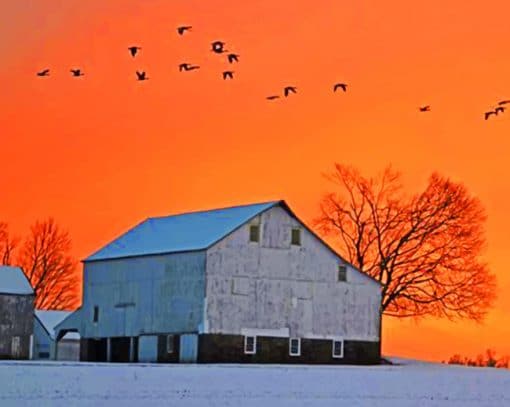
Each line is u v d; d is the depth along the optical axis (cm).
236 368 11131
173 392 9412
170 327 12550
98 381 9725
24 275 14062
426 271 14512
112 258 13275
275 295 12556
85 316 13562
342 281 12900
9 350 13750
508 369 13538
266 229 12569
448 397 9988
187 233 12862
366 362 12950
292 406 9131
